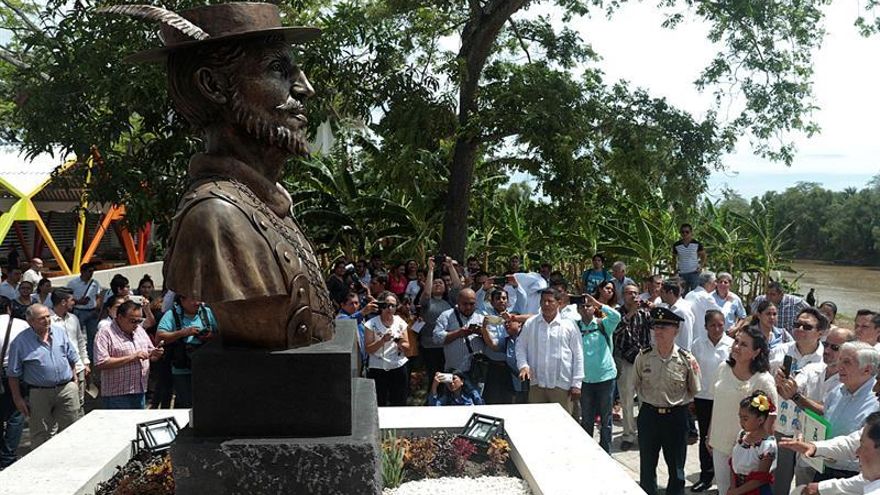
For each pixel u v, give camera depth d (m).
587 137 12.20
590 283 12.70
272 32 3.39
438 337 7.94
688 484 7.03
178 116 9.23
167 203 9.56
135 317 7.13
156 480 4.53
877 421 3.82
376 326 8.00
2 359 7.12
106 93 8.88
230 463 3.18
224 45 3.35
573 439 5.35
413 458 5.16
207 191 3.19
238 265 3.10
